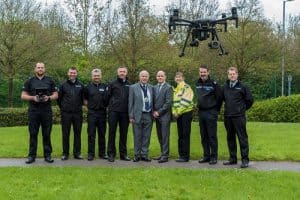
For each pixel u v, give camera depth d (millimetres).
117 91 12031
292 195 8477
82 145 14141
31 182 9375
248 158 11305
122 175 9922
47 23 35406
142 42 30234
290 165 11406
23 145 14039
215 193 8617
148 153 12320
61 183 9305
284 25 39219
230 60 34188
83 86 12258
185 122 11844
